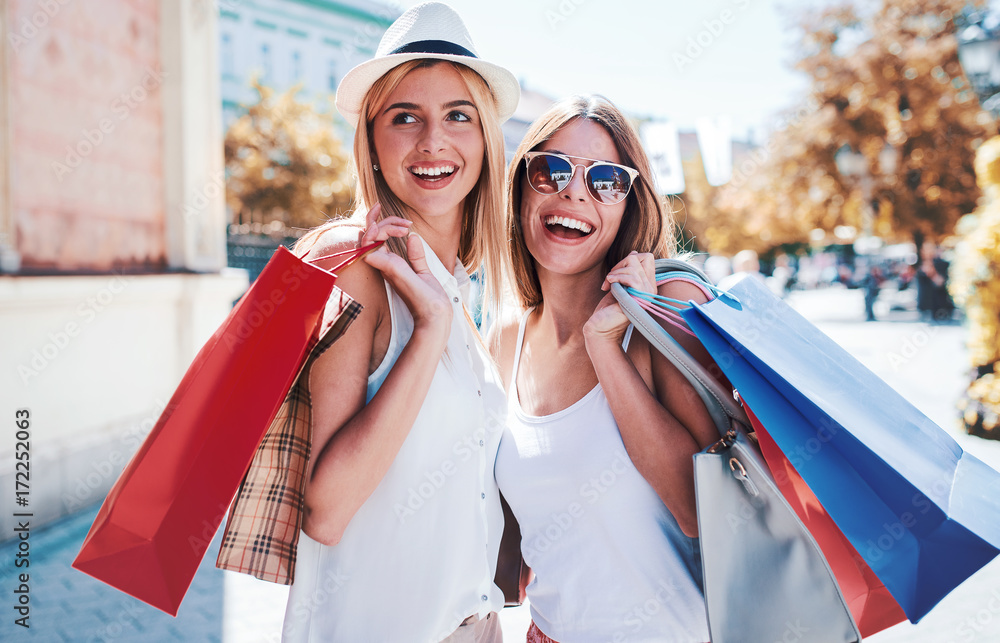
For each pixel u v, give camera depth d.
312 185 18.59
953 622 3.44
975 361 6.79
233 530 1.35
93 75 5.40
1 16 4.47
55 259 5.01
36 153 4.80
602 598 1.55
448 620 1.48
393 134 1.58
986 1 16.36
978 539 1.17
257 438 1.22
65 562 4.32
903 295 22.61
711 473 1.33
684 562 1.55
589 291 1.79
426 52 1.54
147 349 5.90
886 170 17.25
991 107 14.70
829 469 1.28
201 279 6.28
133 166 5.95
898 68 17.38
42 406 4.81
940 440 1.41
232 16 29.58
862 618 1.45
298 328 1.26
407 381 1.35
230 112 27.89
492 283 1.81
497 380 1.76
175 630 3.54
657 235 1.78
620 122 1.73
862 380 1.43
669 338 1.41
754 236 28.20
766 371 1.30
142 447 1.24
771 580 1.31
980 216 6.98
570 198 1.68
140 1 6.00
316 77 31.94
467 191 1.66
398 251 1.55
